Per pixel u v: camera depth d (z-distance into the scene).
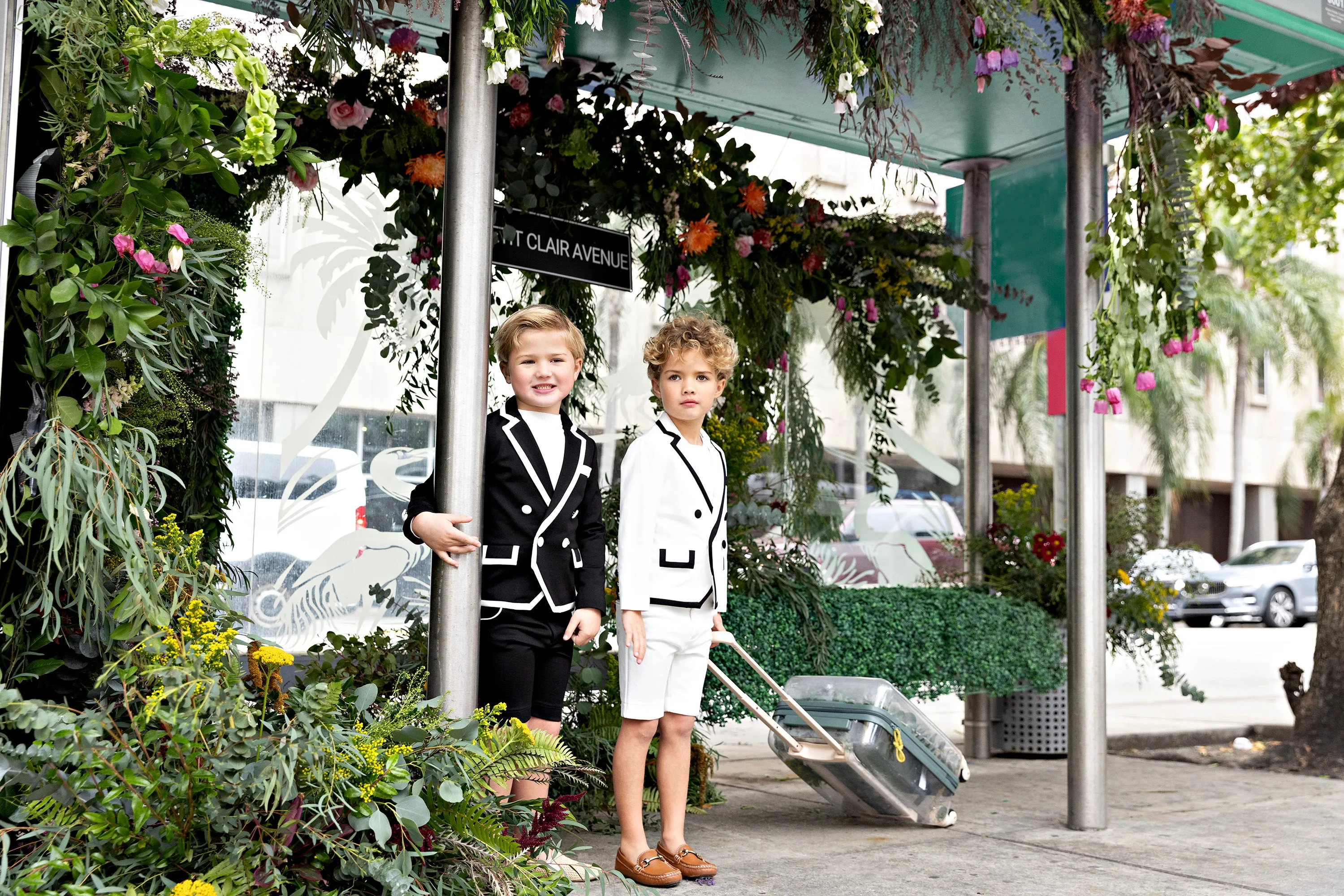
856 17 2.78
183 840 2.02
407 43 3.69
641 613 2.95
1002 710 5.51
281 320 3.94
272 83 3.64
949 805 4.09
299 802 2.02
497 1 2.43
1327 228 7.78
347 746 2.15
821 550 5.16
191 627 2.18
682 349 3.04
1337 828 3.75
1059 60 3.50
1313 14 3.89
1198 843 3.50
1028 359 15.62
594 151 3.98
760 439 4.56
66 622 2.34
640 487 2.98
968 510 5.48
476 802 2.32
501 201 3.95
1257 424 23.38
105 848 2.00
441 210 3.94
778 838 3.55
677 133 4.15
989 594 5.05
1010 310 5.42
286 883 2.05
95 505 2.12
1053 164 5.25
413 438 4.20
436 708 2.41
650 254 4.32
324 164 4.00
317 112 3.64
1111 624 5.35
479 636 2.56
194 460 3.51
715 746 5.71
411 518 2.57
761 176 5.12
